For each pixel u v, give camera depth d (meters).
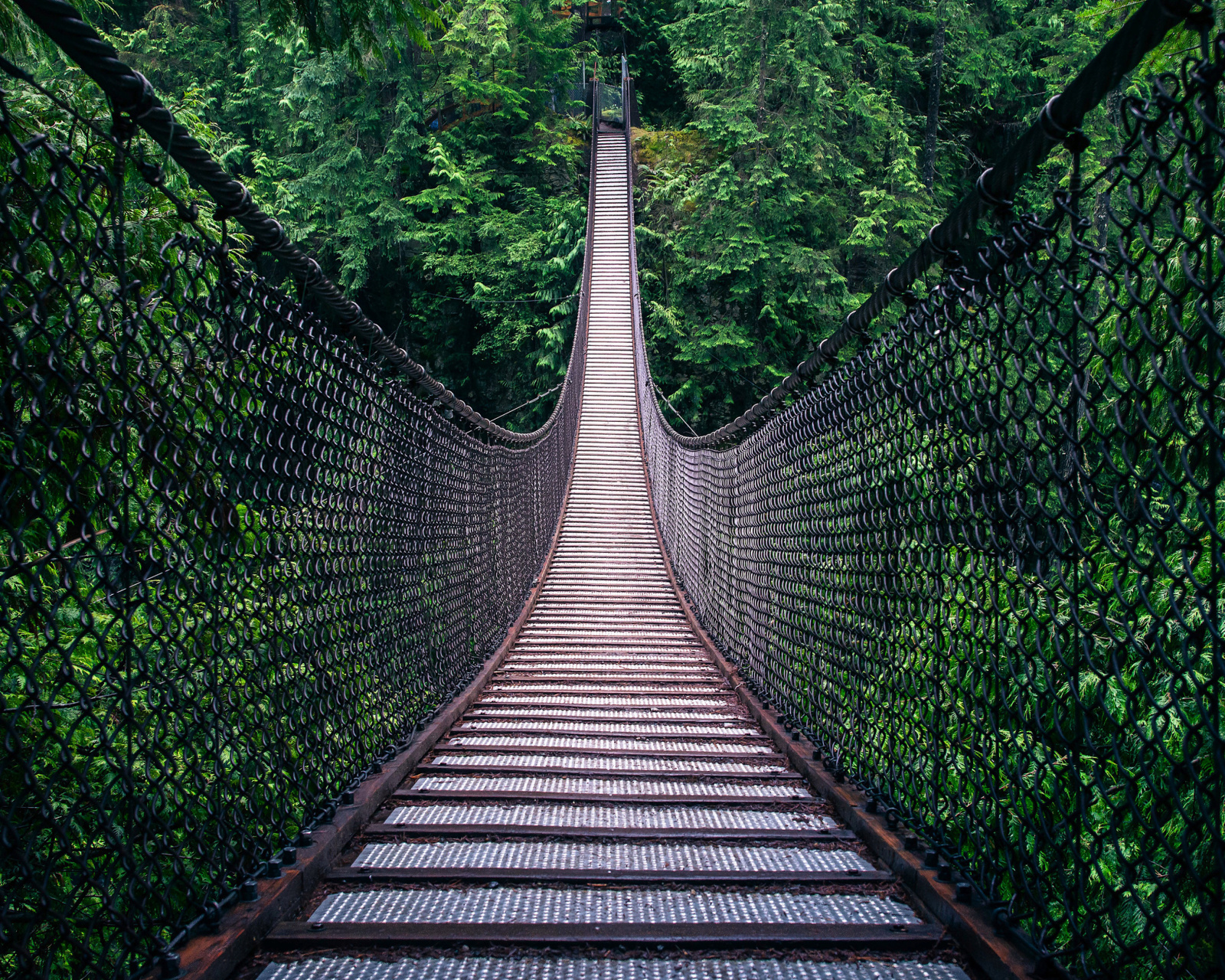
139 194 2.42
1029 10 21.14
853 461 2.89
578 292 20.31
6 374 1.18
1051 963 1.45
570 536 10.98
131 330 1.45
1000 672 1.72
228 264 1.78
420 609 3.82
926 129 20.39
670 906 1.97
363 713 2.89
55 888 1.92
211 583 1.79
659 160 23.09
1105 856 2.17
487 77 21.33
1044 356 1.48
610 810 2.82
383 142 20.80
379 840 2.46
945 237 1.85
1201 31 1.02
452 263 20.45
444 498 4.38
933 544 2.14
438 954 1.71
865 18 21.36
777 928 1.81
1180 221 1.09
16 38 2.28
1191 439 1.09
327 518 2.50
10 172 1.68
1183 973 1.16
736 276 20.20
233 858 1.81
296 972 1.63
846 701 2.96
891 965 1.67
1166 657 1.18
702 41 21.12
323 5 2.94
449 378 22.59
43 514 1.26
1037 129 1.33
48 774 2.07
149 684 1.54
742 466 5.50
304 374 2.29
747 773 3.32
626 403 16.06
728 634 6.07
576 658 6.34
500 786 3.09
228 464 1.83
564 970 1.66
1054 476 1.45
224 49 20.92
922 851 2.15
